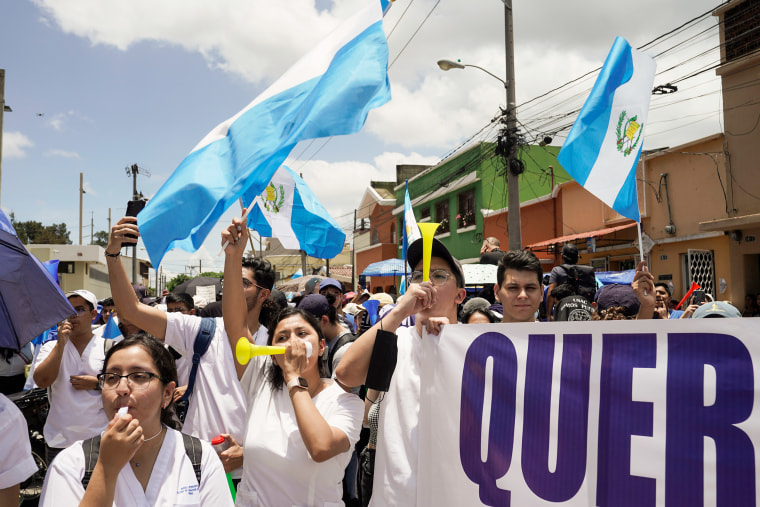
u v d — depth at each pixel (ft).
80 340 15.37
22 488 16.88
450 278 8.64
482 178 77.61
